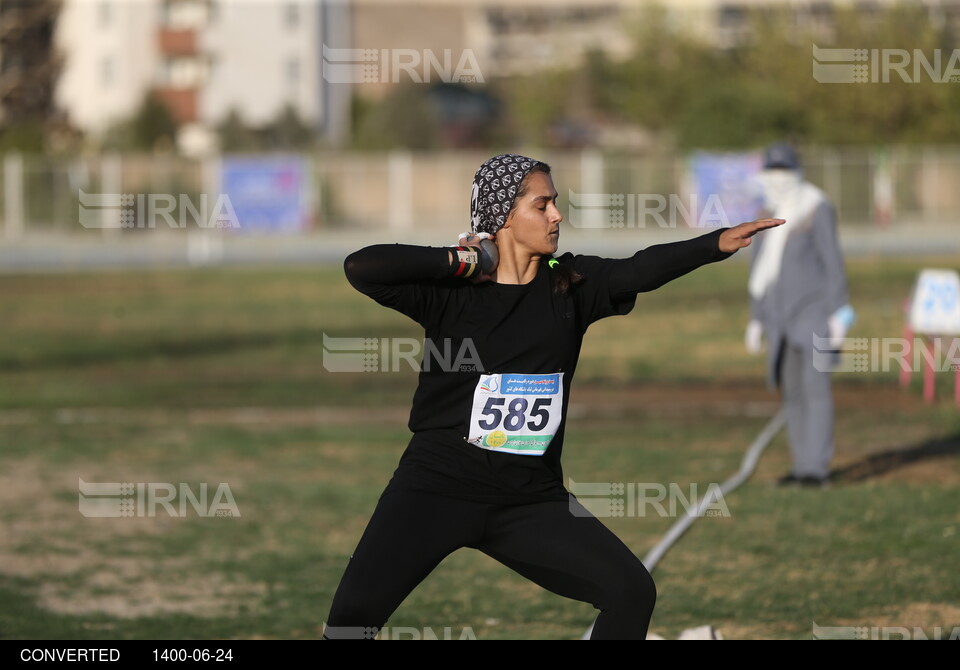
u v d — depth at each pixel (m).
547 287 11.53
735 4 188.62
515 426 11.33
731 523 23.16
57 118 183.00
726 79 159.25
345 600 10.93
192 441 32.56
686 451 30.28
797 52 143.50
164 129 156.62
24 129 150.38
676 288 77.31
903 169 123.81
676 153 131.88
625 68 177.75
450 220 133.12
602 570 11.23
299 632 17.67
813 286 25.72
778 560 20.67
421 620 18.06
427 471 11.41
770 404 37.84
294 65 176.75
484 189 11.44
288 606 18.92
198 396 40.53
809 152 128.12
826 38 146.75
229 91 175.50
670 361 47.53
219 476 28.28
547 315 11.44
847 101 134.00
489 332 11.30
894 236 109.00
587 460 29.22
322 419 36.12
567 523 11.48
